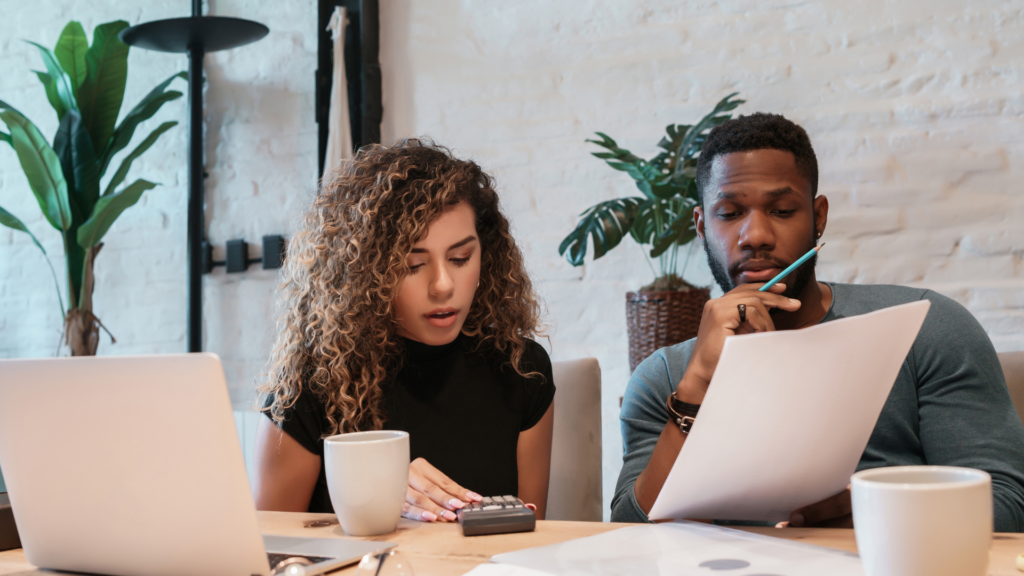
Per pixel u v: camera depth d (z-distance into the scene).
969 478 0.52
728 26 2.39
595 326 2.49
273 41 2.84
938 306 1.12
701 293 2.08
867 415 0.69
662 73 2.46
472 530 0.74
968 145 2.16
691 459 0.65
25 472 0.66
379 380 1.11
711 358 0.91
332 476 0.76
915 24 2.22
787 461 0.68
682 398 0.93
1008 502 0.90
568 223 2.54
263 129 2.83
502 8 2.64
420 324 1.10
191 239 2.61
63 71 2.65
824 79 2.29
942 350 1.07
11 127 2.46
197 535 0.61
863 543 0.52
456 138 2.67
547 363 1.28
